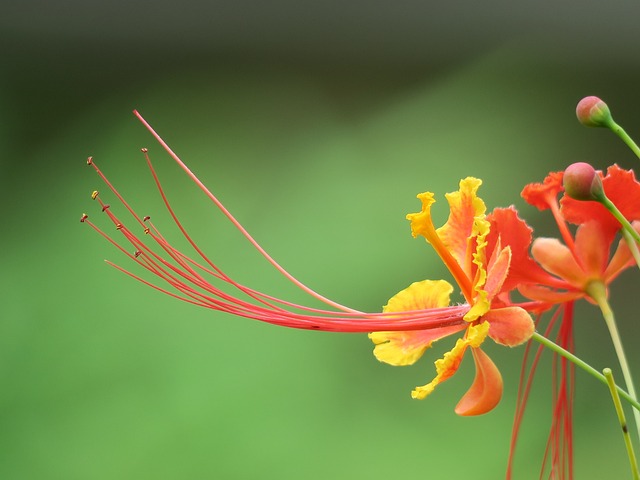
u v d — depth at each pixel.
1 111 1.04
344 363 0.78
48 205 0.89
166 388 0.76
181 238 0.85
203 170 0.92
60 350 0.78
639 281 1.00
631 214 0.48
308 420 0.75
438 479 0.75
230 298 0.49
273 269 0.83
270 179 0.91
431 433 0.77
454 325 0.48
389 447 0.75
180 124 1.00
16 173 0.96
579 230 0.49
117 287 0.81
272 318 0.49
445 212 0.89
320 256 0.83
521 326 0.46
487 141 0.98
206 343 0.77
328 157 0.93
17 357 0.78
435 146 0.96
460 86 1.03
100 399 0.75
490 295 0.47
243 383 0.76
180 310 0.79
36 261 0.83
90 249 0.84
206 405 0.75
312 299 0.81
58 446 0.74
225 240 0.85
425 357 0.82
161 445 0.74
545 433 0.79
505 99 1.04
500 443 0.77
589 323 0.95
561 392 0.49
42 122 1.05
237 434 0.74
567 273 0.48
